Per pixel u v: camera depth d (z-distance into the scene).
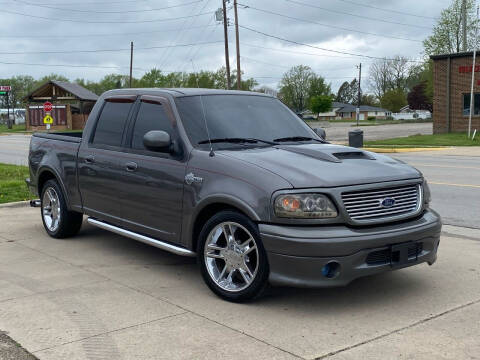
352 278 4.09
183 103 5.30
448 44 60.69
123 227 5.70
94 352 3.57
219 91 5.72
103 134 6.04
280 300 4.55
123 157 5.57
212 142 4.99
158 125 5.35
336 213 4.12
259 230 4.20
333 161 4.57
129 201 5.49
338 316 4.18
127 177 5.47
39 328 3.97
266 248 4.17
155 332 3.89
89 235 7.05
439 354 3.52
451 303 4.47
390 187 4.38
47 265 5.66
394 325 4.00
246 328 3.96
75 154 6.32
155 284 5.01
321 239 4.00
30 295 4.70
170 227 5.04
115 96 6.09
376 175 4.39
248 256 4.43
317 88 130.62
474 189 11.37
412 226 4.39
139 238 5.39
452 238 6.88
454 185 12.03
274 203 4.14
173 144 5.07
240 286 4.49
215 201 4.52
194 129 5.08
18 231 7.33
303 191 4.11
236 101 5.62
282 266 4.11
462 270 5.42
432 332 3.87
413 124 73.44
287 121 5.73
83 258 5.93
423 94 106.94
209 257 4.65
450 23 59.94
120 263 5.73
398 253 4.29
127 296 4.67
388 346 3.64
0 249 6.34
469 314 4.22
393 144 28.83
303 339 3.76
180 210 4.88
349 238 4.03
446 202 9.73
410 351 3.56
